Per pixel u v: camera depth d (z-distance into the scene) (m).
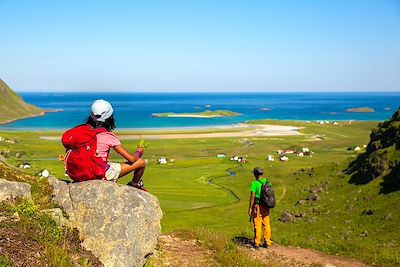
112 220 8.05
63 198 8.60
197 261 10.84
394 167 45.97
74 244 7.77
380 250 16.56
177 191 69.31
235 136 162.00
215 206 58.88
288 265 12.97
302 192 57.56
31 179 9.94
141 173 8.95
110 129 8.57
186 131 178.62
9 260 6.28
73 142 8.15
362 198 45.03
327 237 35.38
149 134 164.62
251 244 15.30
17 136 150.50
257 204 14.76
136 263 8.04
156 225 8.59
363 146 132.75
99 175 8.36
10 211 7.82
